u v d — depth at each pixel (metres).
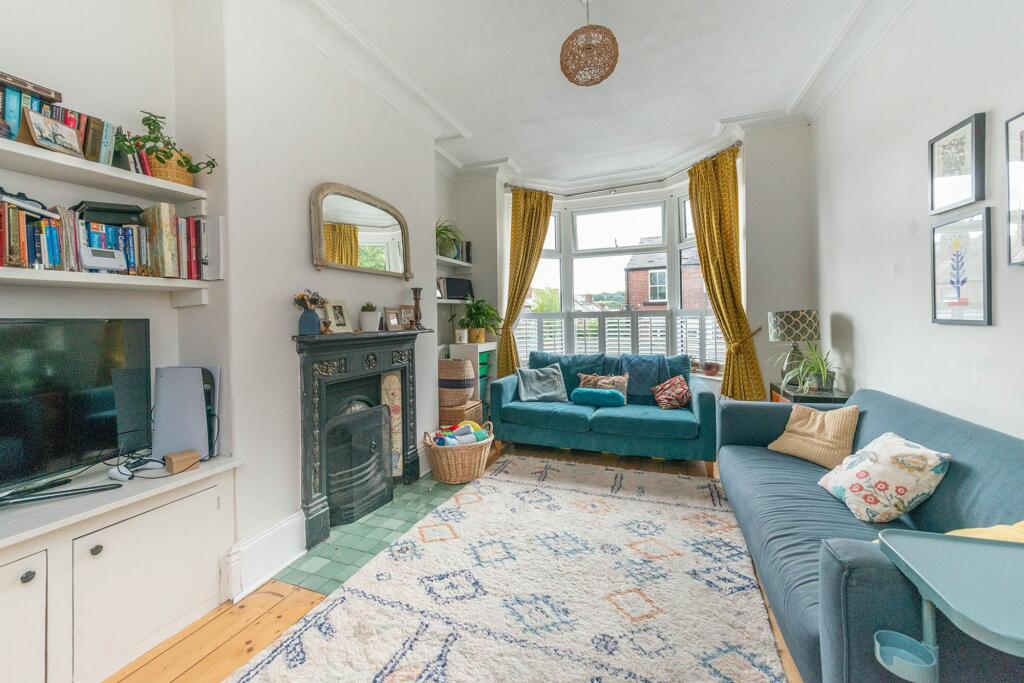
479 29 2.44
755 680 1.37
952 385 1.97
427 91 3.11
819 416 2.40
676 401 3.60
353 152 2.65
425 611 1.72
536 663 1.45
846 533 1.55
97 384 1.64
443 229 4.32
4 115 1.38
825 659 1.05
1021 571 0.82
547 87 3.10
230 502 1.88
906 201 2.30
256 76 2.03
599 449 3.43
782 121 3.61
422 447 3.29
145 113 1.77
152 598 1.57
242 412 1.93
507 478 3.17
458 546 2.21
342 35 2.42
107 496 1.48
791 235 3.64
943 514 1.50
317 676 1.41
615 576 1.94
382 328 2.83
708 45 2.67
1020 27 1.58
